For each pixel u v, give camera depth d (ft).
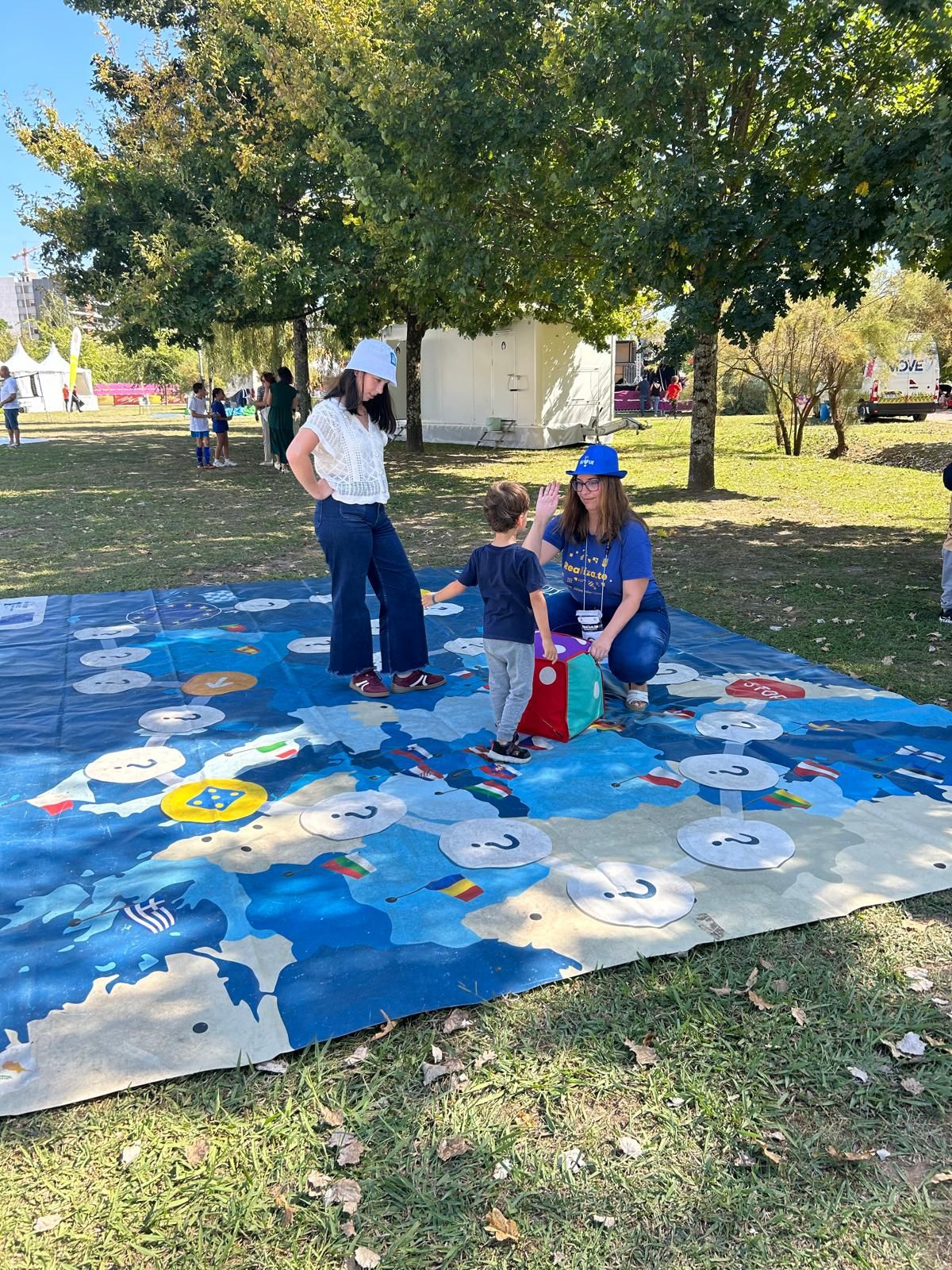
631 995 8.80
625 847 11.40
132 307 51.39
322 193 52.95
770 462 59.47
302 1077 7.80
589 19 30.60
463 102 34.19
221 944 9.52
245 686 17.48
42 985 8.86
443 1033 8.34
